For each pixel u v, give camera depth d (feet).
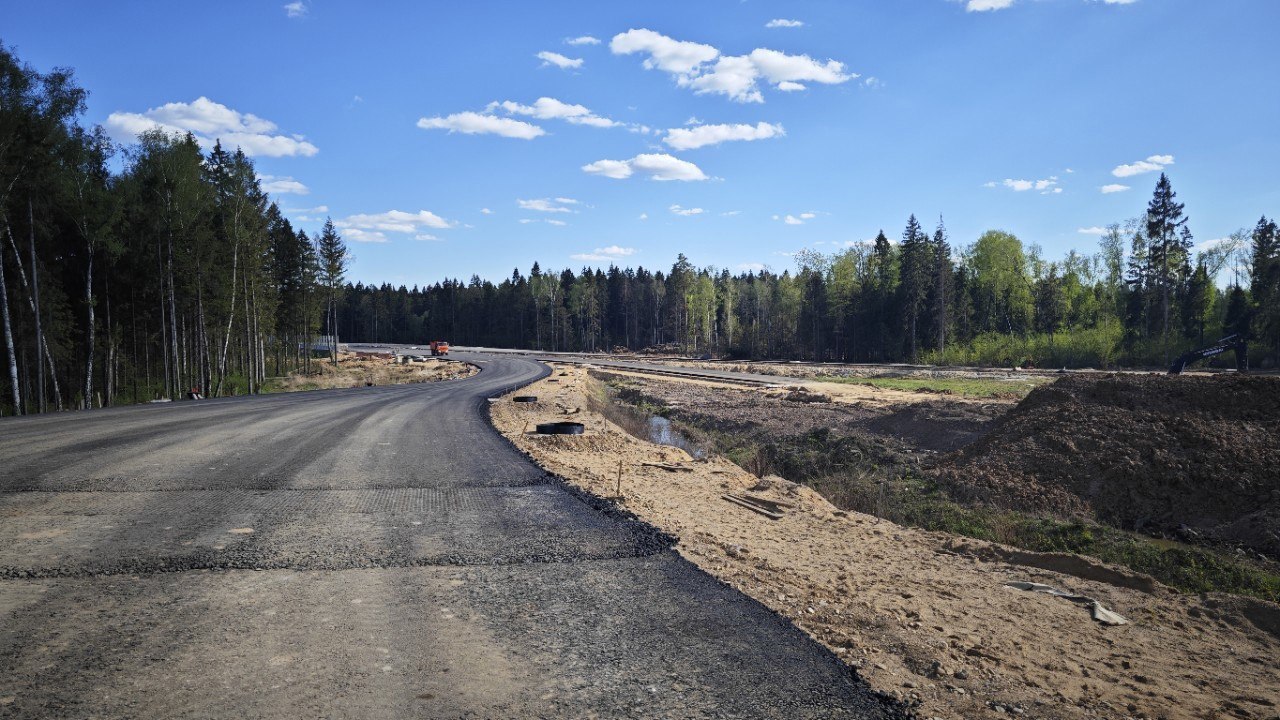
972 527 38.22
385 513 24.76
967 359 248.11
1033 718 11.95
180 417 55.88
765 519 30.91
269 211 161.68
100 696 10.73
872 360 291.99
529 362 237.45
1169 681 15.11
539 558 19.94
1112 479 43.45
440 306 517.96
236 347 183.93
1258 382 50.70
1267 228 215.92
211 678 11.54
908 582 21.67
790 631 15.10
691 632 14.76
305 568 18.06
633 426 85.20
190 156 119.44
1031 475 45.78
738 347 336.49
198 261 124.67
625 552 21.03
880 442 64.85
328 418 58.49
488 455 40.65
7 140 85.56
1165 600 22.95
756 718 11.02
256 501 25.79
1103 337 222.69
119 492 26.40
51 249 109.81
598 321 462.19
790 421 86.79
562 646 13.67
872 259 313.53
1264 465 40.96
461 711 10.73
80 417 54.90
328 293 258.98
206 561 18.28
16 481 27.81
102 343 121.49
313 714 10.40
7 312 87.56
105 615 14.29
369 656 12.75
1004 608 19.69
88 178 103.19
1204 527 38.68
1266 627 20.86
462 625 14.57
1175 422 47.16
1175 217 231.50
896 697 12.13
